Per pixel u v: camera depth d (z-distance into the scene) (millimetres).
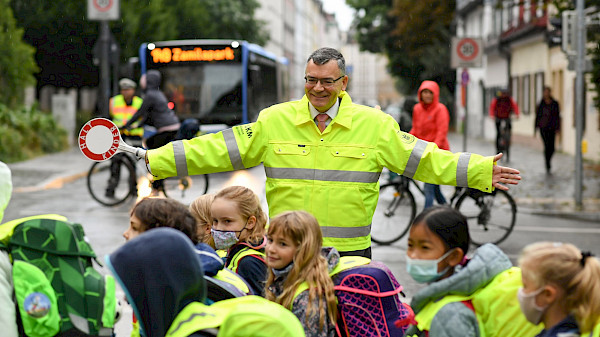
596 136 23562
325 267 3605
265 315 2811
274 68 28000
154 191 12789
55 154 24438
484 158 4496
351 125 4625
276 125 4691
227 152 4648
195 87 21375
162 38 32625
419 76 50781
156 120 13328
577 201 13648
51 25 31156
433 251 3195
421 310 3180
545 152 19375
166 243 2842
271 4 82938
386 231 10258
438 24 43875
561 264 2754
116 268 2838
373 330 3654
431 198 10453
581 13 13695
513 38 34781
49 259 3133
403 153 4570
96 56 20344
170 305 2863
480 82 45031
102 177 13867
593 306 2746
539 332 3045
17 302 3105
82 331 3115
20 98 26719
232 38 47188
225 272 3736
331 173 4605
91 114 32406
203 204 4500
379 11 53375
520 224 12047
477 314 3109
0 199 3402
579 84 13602
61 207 13250
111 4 19578
